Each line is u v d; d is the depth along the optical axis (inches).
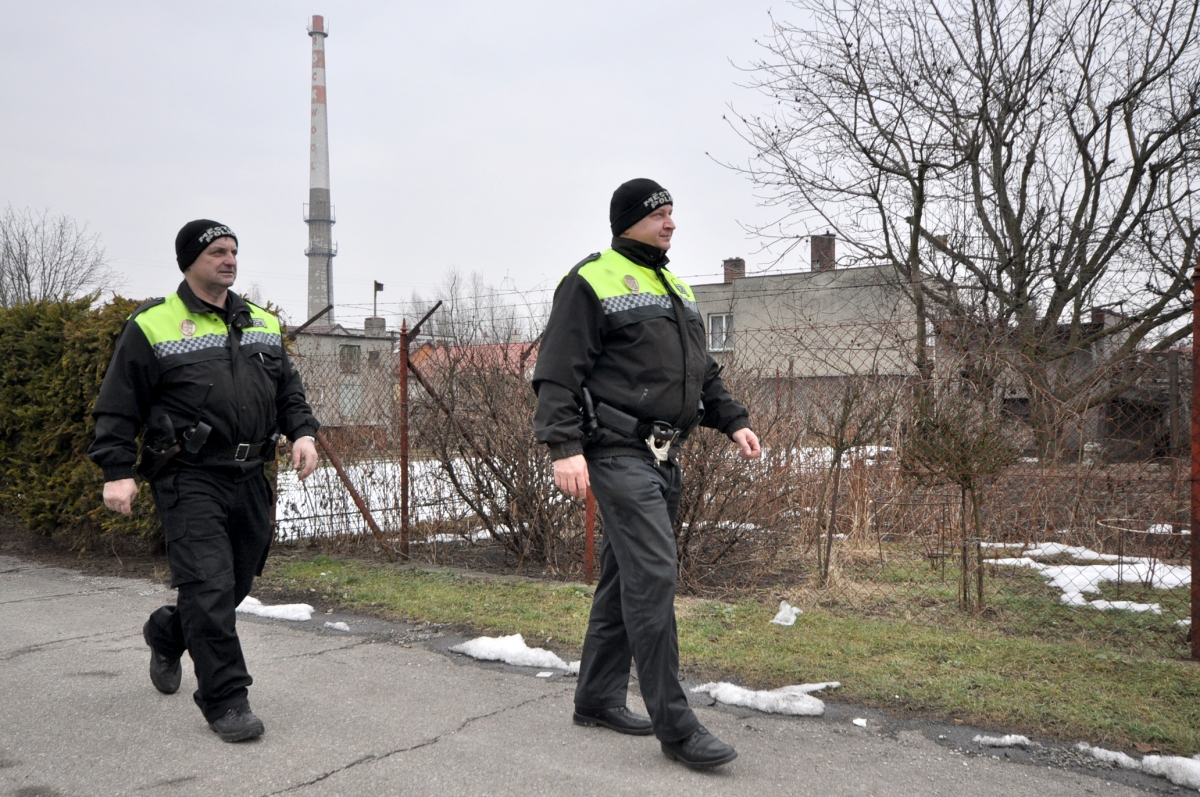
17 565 258.5
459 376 254.7
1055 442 253.6
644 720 124.7
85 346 250.7
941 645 162.4
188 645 123.6
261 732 122.3
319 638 178.4
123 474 122.5
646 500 113.2
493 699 140.0
